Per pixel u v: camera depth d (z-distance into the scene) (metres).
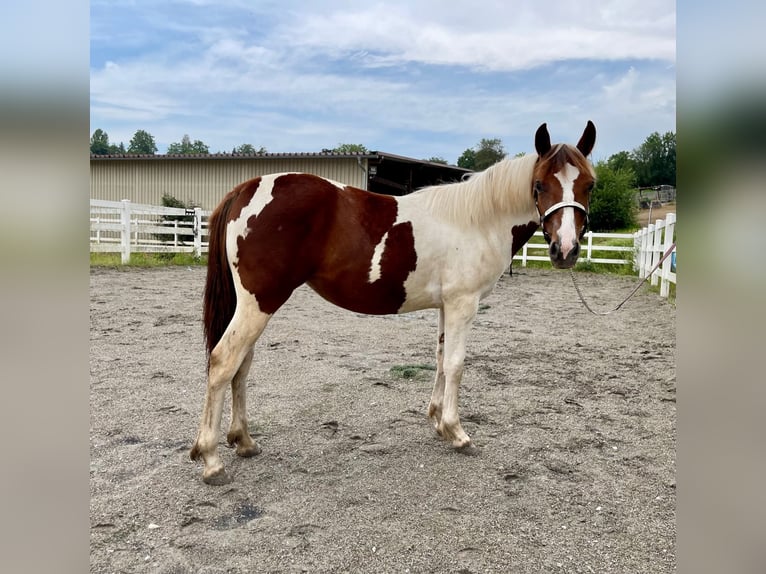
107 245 11.73
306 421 3.56
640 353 5.66
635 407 3.97
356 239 2.84
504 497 2.62
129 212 11.99
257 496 2.58
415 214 2.99
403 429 3.46
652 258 11.37
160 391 4.03
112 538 2.20
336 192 2.85
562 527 2.38
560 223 2.81
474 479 2.80
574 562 2.13
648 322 7.38
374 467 2.91
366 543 2.22
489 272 3.09
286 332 6.37
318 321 7.14
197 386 4.17
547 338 6.38
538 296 9.98
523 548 2.22
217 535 2.25
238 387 2.96
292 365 4.93
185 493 2.58
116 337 5.71
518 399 4.11
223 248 2.80
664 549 2.23
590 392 4.32
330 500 2.56
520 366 5.09
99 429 3.30
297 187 2.75
